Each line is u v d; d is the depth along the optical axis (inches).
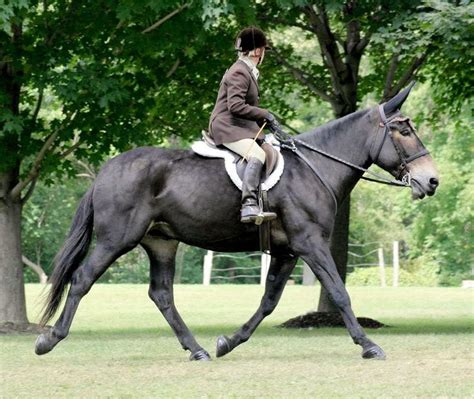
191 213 479.2
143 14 709.9
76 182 1521.9
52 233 1841.8
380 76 910.4
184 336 494.9
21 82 728.3
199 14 666.8
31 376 434.9
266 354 517.0
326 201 484.4
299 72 848.3
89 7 714.8
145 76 764.0
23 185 767.7
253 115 477.7
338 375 422.9
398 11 709.3
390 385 395.9
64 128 743.1
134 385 405.7
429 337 633.0
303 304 1136.2
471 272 1797.5
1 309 767.1
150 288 502.0
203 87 836.0
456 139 1630.2
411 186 488.1
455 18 652.1
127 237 478.3
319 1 705.0
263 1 810.8
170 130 869.2
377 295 1295.5
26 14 698.8
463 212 1659.7
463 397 368.5
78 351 555.5
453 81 833.5
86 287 479.5
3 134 709.9
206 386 401.1
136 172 481.1
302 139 494.3
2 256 768.9
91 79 700.0
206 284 1663.4
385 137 490.6
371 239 1905.8
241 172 475.8
